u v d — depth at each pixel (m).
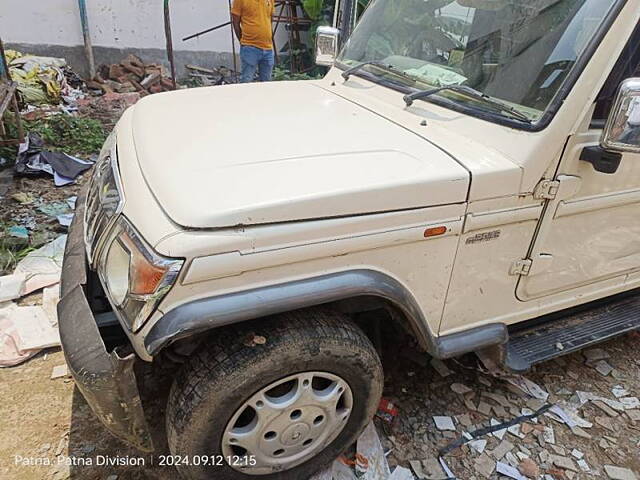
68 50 8.41
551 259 2.10
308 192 1.55
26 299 2.97
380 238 1.65
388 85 2.38
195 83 9.04
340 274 1.64
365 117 2.13
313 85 2.76
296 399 1.75
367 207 1.61
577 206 2.01
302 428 1.83
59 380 2.44
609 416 2.46
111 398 1.56
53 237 3.61
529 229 1.96
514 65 1.97
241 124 2.00
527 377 2.65
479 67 2.10
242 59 6.95
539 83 1.87
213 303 1.47
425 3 2.48
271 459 1.85
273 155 1.74
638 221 2.31
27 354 2.55
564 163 1.88
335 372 1.79
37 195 4.26
